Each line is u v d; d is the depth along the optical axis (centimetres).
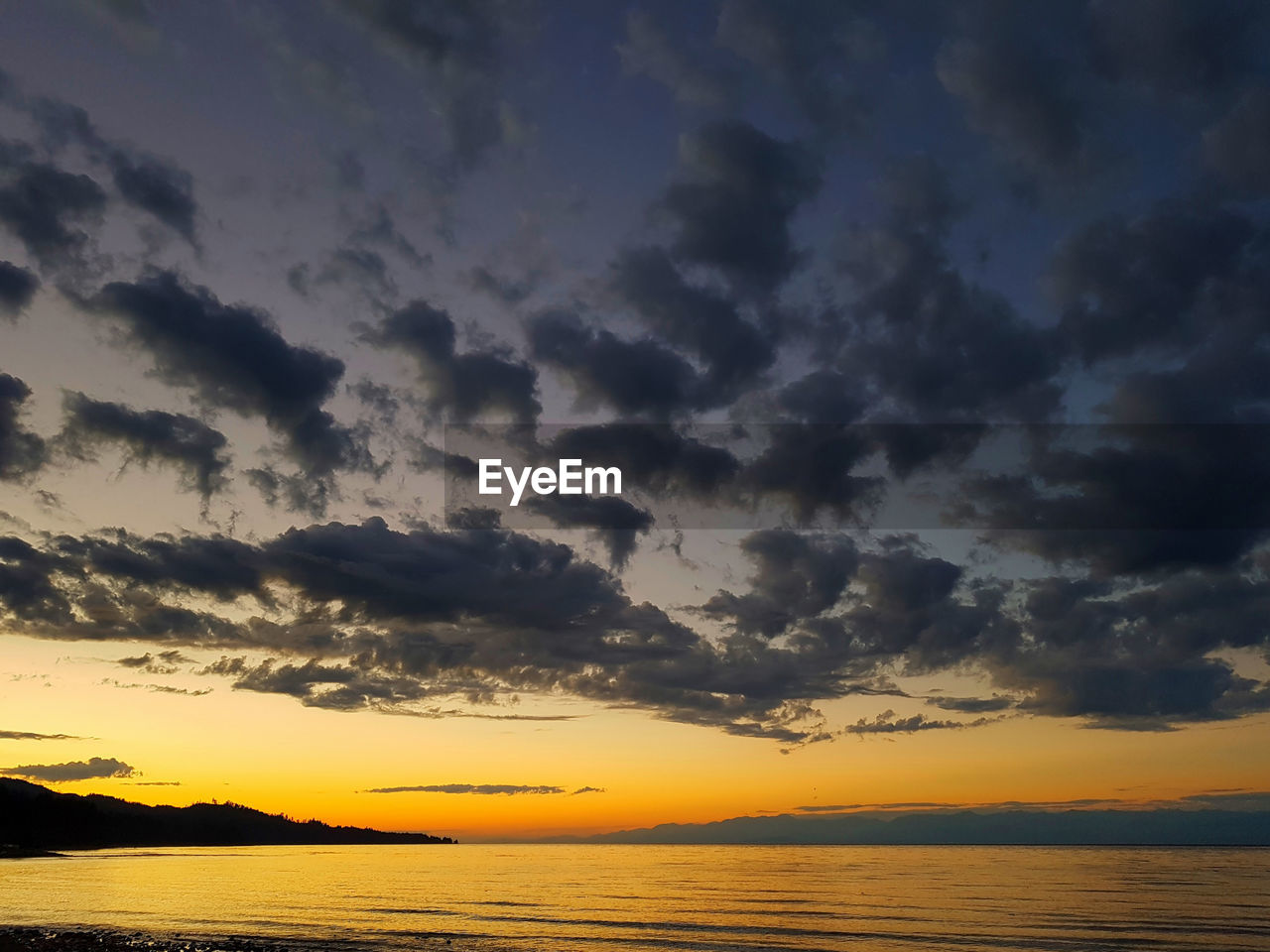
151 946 5584
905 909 9088
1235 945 6322
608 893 11488
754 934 6938
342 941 6156
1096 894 11125
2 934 6238
